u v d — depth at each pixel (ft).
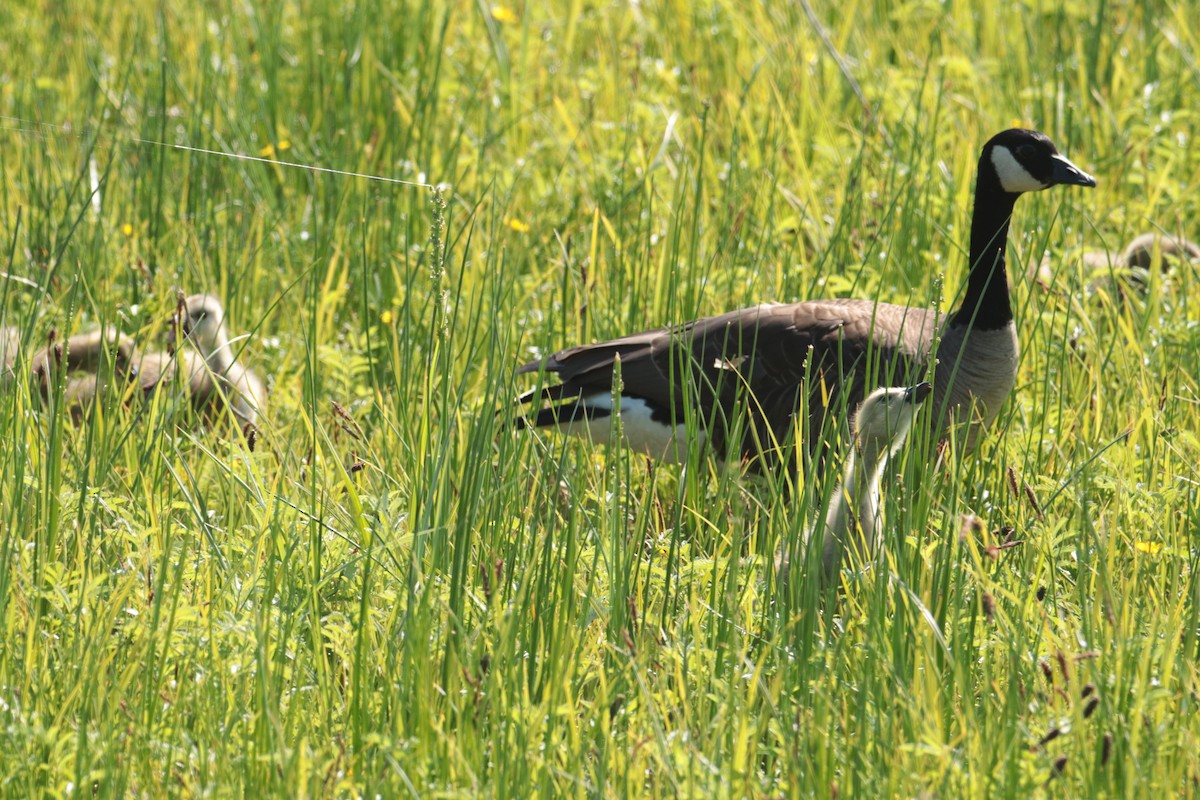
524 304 61.11
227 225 66.80
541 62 87.20
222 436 53.57
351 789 29.81
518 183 71.41
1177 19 85.20
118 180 70.38
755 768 31.27
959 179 70.13
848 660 35.42
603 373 50.55
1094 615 35.50
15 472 39.42
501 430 41.96
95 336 57.21
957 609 34.32
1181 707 33.42
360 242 65.41
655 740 30.42
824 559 41.09
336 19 87.56
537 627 34.83
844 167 70.85
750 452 49.62
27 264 60.08
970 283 49.49
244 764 30.14
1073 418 49.83
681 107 82.58
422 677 31.76
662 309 57.88
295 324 60.75
